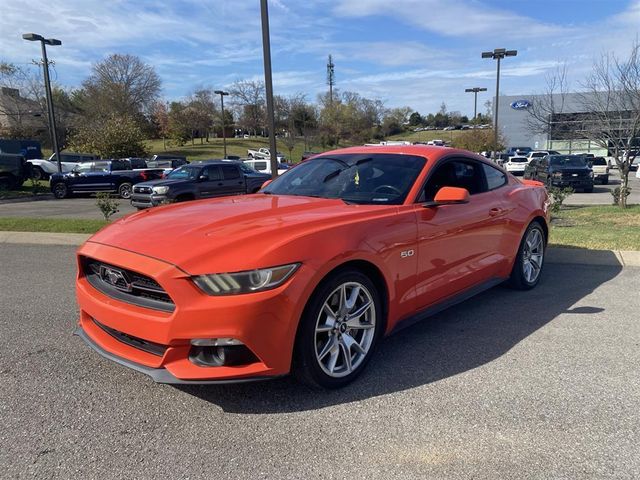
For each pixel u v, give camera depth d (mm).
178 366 2830
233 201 4066
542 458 2547
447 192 3799
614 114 12883
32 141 34375
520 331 4289
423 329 4375
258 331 2791
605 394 3184
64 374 3557
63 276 6473
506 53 25875
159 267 2828
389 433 2787
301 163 5004
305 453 2615
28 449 2662
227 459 2570
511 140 56750
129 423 2912
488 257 4672
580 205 15203
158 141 73938
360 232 3299
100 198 11258
